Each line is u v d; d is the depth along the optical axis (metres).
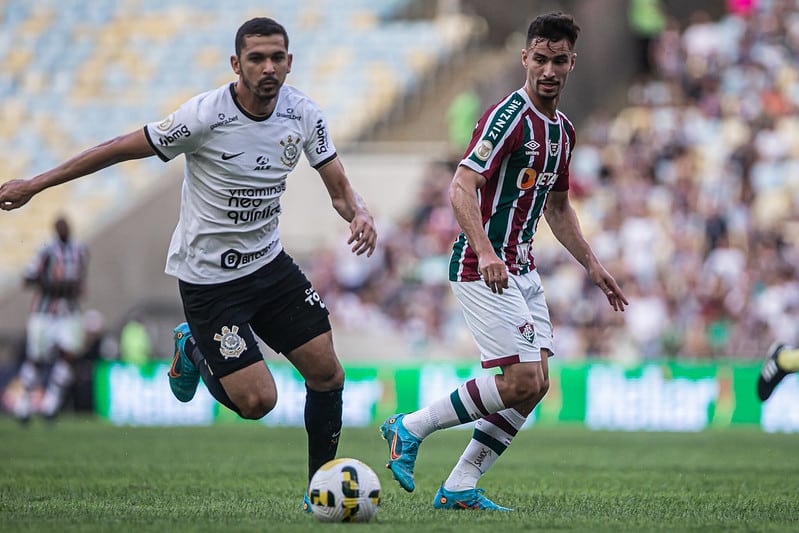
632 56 89.31
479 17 93.25
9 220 81.06
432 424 20.61
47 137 88.06
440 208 71.94
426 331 66.31
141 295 73.50
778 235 66.12
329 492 18.31
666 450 39.41
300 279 19.98
